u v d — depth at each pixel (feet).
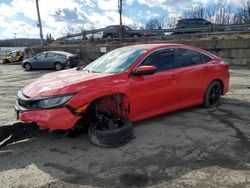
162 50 17.19
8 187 10.48
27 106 13.46
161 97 16.63
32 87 14.46
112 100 14.75
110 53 18.57
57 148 13.91
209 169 11.35
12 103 25.14
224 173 11.01
